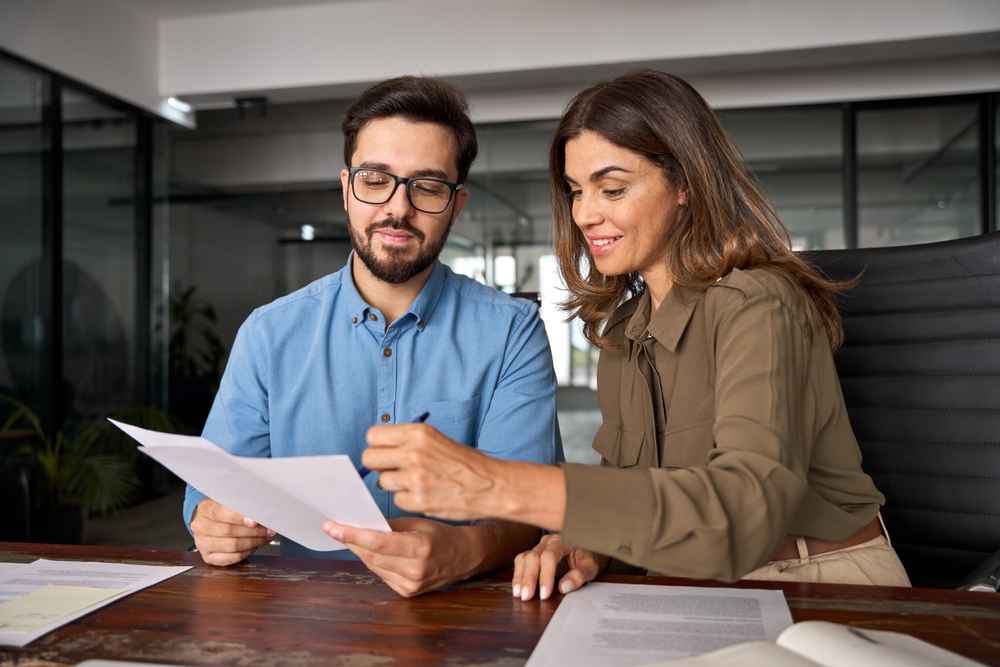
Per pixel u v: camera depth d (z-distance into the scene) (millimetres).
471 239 4727
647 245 1121
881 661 525
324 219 6582
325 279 1358
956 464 1207
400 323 1281
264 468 723
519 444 1256
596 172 1106
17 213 3768
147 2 4398
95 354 4316
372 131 1185
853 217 4270
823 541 1009
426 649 672
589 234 1149
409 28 4312
